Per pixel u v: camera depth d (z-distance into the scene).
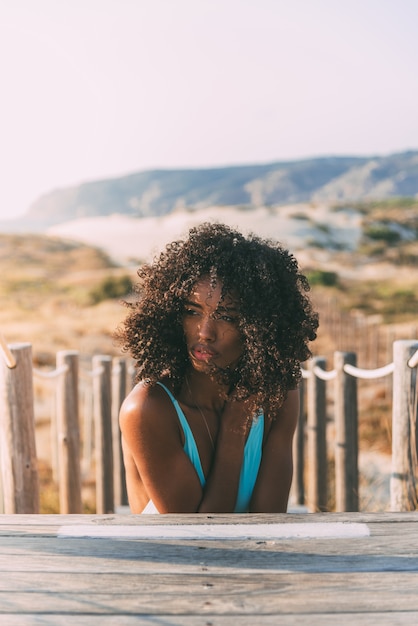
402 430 2.92
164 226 95.25
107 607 1.47
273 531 1.81
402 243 70.69
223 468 2.09
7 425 3.18
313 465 5.58
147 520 1.89
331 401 12.77
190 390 2.10
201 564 1.65
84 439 10.32
